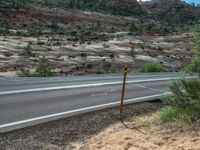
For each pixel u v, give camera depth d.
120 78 24.88
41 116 11.65
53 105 13.46
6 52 64.00
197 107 10.29
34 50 69.50
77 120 11.63
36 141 9.27
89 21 172.38
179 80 11.30
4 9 143.62
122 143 9.07
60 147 8.98
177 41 105.88
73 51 73.69
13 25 134.25
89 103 14.48
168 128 9.98
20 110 12.20
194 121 10.04
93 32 126.62
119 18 195.75
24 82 19.02
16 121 10.82
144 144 8.82
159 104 15.42
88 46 82.62
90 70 55.09
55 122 11.16
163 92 18.86
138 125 10.98
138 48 85.69
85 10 198.12
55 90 16.98
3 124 10.41
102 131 10.62
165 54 81.06
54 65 56.06
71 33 121.50
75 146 9.13
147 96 17.14
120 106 13.96
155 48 88.56
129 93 17.94
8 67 51.38
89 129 10.76
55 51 71.75
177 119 10.55
